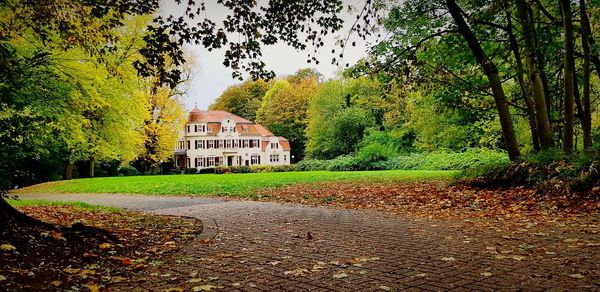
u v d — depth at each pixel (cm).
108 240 709
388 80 1691
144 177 3375
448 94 1775
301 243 714
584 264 494
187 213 1227
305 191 1742
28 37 1479
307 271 520
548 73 1714
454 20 1499
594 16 1534
